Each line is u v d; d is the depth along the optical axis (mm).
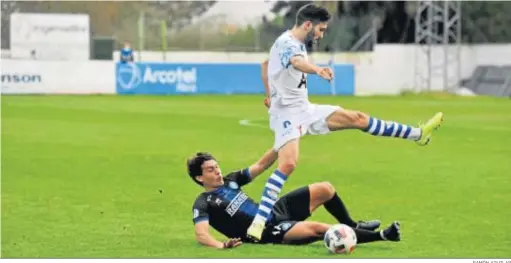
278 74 24578
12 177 39656
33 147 52812
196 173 23641
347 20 140125
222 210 23594
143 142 56406
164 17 146500
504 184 37219
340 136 59812
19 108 87375
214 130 65125
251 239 23406
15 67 113562
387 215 29781
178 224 28109
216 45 141000
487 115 83250
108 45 135500
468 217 29266
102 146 53750
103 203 32406
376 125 25719
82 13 144000
